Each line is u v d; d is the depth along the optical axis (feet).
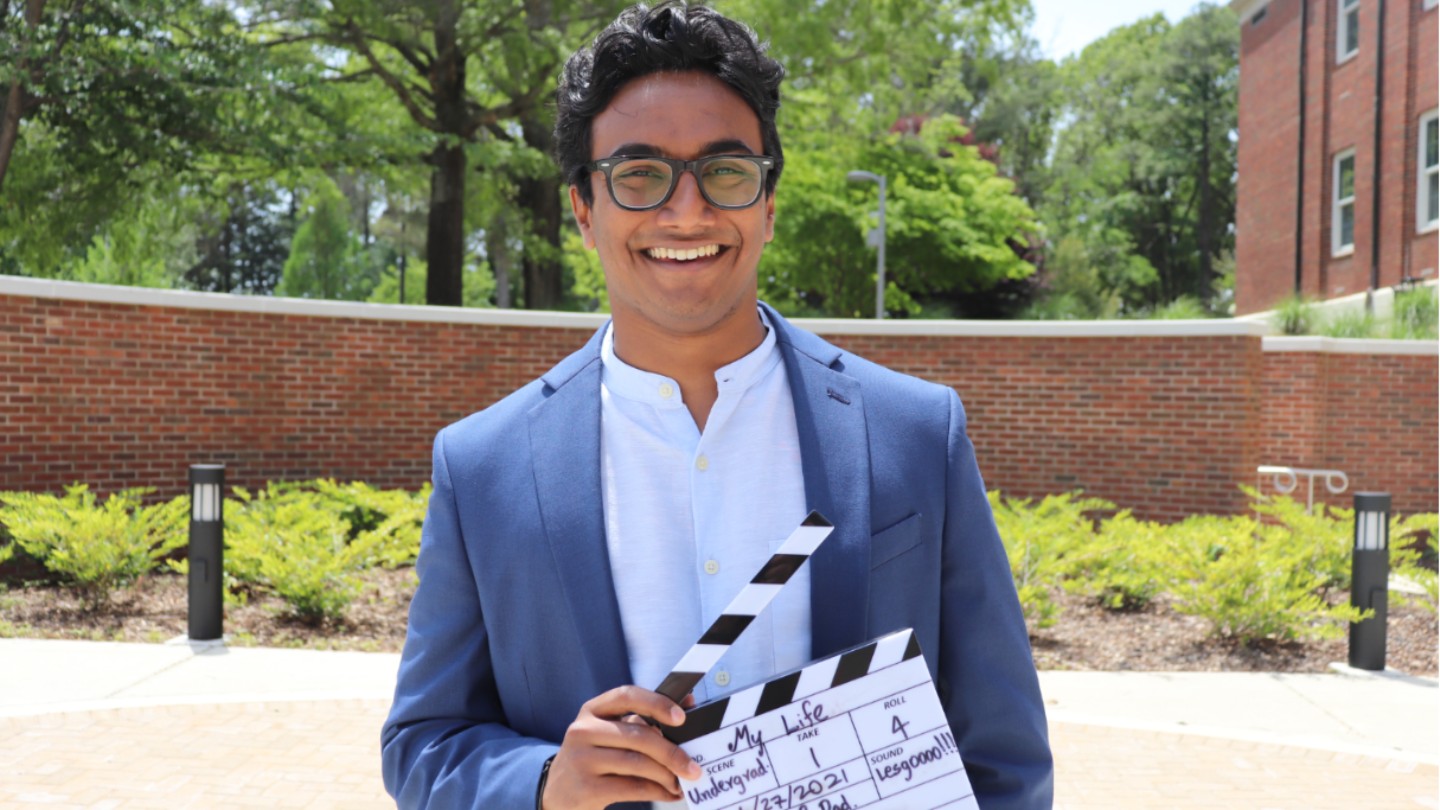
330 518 28.45
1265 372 41.63
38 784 14.87
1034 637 24.70
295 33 63.52
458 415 37.65
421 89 67.77
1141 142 162.81
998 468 39.17
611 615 4.48
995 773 4.63
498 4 60.70
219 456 34.27
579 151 4.67
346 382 36.40
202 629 22.93
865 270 105.91
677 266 4.49
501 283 102.01
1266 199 76.89
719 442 4.67
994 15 74.79
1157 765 16.53
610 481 4.71
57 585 27.35
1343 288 66.90
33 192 61.57
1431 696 20.52
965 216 102.12
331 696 19.20
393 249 152.66
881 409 4.74
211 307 34.06
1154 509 37.83
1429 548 38.09
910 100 115.03
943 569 4.73
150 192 68.69
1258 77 78.23
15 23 50.37
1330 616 23.67
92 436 31.83
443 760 4.64
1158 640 24.40
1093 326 38.42
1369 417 41.47
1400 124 60.85
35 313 30.68
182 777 15.25
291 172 60.75
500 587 4.66
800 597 4.50
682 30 4.47
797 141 80.79
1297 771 16.34
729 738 4.02
